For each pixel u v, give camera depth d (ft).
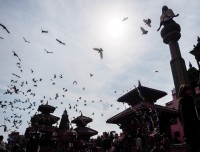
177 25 42.73
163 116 50.98
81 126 79.97
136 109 46.78
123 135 41.73
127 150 43.70
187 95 13.20
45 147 58.95
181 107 12.99
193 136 12.20
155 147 37.24
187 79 39.73
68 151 48.44
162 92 57.06
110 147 46.19
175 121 93.50
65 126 88.99
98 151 61.46
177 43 42.88
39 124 79.46
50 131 75.41
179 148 34.17
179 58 41.19
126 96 59.52
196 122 12.45
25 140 103.96
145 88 54.60
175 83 40.63
